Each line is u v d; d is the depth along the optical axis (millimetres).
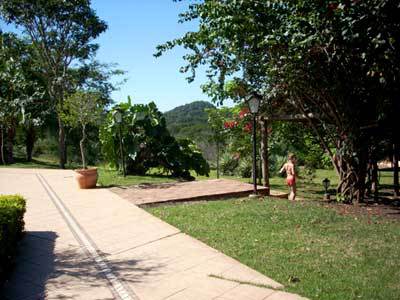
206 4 8430
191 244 5711
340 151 9609
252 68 9531
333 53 7719
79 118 13164
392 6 6090
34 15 24094
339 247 5422
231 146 19547
